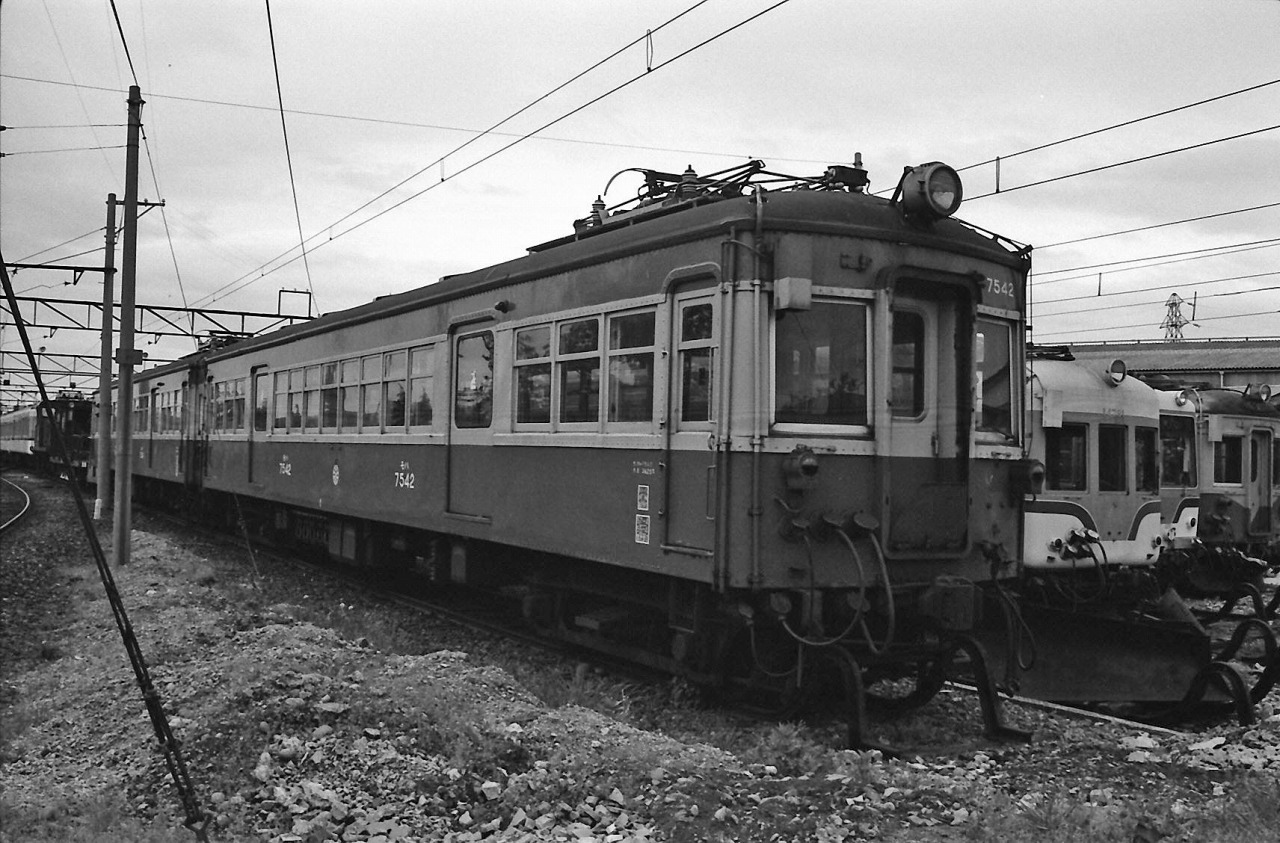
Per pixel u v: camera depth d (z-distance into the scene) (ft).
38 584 43.86
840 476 23.47
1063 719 25.40
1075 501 41.37
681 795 17.90
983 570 25.48
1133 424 43.60
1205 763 21.13
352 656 25.57
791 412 23.18
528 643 33.27
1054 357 44.98
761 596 23.48
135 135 49.11
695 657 26.27
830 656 23.12
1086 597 41.93
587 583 30.50
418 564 42.27
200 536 67.62
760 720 24.39
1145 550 43.70
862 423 23.88
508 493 31.99
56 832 15.72
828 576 23.24
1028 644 27.55
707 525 23.72
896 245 24.12
